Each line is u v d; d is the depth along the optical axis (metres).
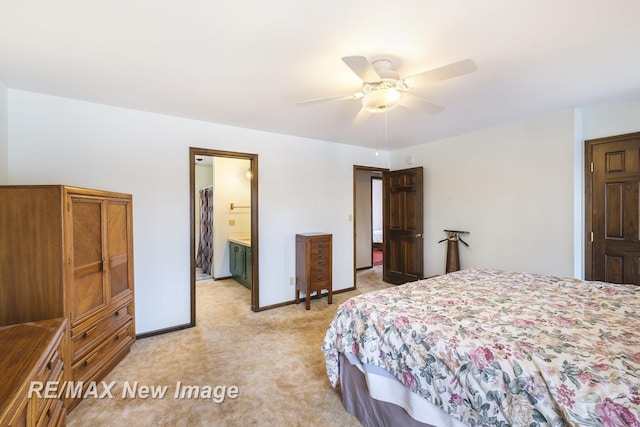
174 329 3.01
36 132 2.42
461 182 3.87
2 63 1.91
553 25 1.53
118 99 2.56
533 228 3.19
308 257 3.63
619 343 1.23
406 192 4.51
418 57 1.85
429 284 2.22
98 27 1.52
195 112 2.90
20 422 0.98
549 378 1.03
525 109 2.88
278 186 3.76
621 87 2.35
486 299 1.85
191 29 1.55
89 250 1.98
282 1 1.33
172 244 3.02
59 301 1.70
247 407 1.84
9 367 1.08
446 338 1.34
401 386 1.48
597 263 2.88
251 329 3.05
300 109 2.80
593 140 2.88
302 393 1.98
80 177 2.58
